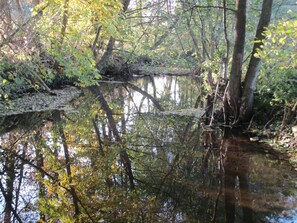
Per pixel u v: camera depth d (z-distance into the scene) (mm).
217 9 12562
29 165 7344
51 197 5836
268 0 8273
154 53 20656
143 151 8133
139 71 25188
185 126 10227
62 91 15117
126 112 12359
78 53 10641
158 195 5820
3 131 9633
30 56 11938
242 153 7461
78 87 16516
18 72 12305
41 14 11133
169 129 9938
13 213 5273
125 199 5695
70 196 5879
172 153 7910
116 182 6422
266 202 5332
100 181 6480
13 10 12773
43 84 13773
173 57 21406
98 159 7684
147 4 18562
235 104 9078
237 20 8609
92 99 14625
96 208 5426
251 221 4797
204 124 9883
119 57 22703
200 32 14383
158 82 20875
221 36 13008
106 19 10438
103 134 9594
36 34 11508
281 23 6023
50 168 7191
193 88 18547
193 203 5449
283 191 5680
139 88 18484
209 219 4926
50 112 11680
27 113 11328
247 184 5996
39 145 8617
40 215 5195
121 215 5176
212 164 7051
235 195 5625
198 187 6016
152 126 10328
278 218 4828
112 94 16219
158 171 6887
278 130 8078
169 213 5172
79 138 9211
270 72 8797
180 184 6203
